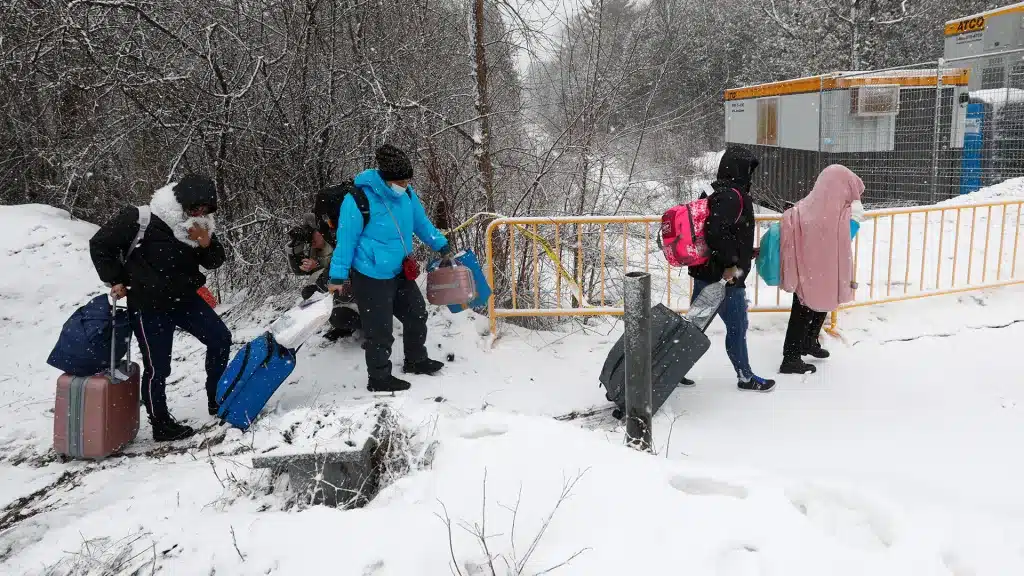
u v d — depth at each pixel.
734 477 3.29
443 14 7.62
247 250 7.53
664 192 9.18
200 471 4.21
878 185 12.58
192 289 4.80
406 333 5.60
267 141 7.44
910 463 3.94
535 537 2.73
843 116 12.66
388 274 5.20
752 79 25.73
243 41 7.36
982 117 11.42
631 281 3.59
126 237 4.52
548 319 6.94
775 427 4.52
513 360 5.95
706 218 4.80
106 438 4.55
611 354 4.73
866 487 3.26
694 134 12.02
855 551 2.70
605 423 4.66
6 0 8.01
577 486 3.06
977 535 2.90
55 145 9.32
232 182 7.59
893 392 5.08
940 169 11.92
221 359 5.09
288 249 5.86
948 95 12.11
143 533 3.21
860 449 4.16
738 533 2.74
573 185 7.71
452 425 3.83
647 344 3.66
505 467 3.26
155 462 4.55
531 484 3.10
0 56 8.27
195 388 5.80
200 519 3.31
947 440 4.27
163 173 8.26
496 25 7.31
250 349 4.91
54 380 6.16
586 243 7.32
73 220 9.43
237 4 7.35
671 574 2.52
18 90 9.02
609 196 7.96
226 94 6.86
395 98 7.19
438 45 7.77
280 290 7.54
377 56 7.31
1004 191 9.53
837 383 5.27
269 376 4.89
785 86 14.38
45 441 4.99
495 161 7.46
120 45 7.24
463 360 5.93
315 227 5.77
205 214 4.68
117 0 6.65
